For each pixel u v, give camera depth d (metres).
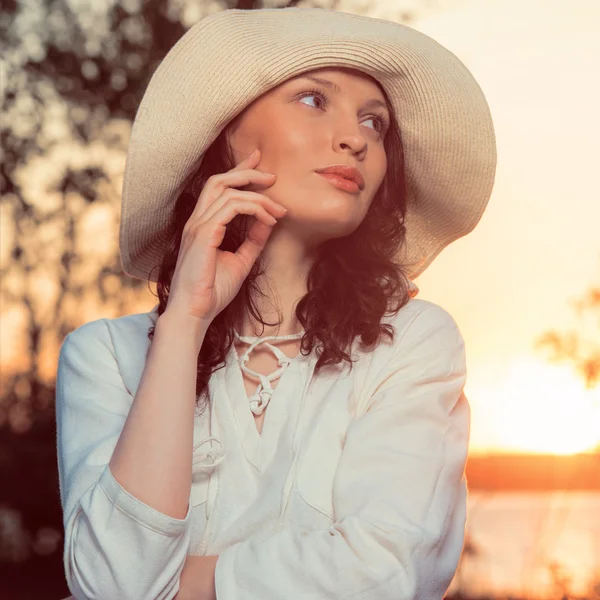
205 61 2.13
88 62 7.52
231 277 2.01
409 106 2.31
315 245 2.18
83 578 1.78
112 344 2.25
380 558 1.75
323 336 2.09
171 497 1.78
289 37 2.09
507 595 5.22
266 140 2.10
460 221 2.52
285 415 2.05
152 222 2.37
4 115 7.45
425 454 1.94
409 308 2.21
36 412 7.82
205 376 2.11
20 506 7.76
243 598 1.75
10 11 7.44
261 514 1.94
